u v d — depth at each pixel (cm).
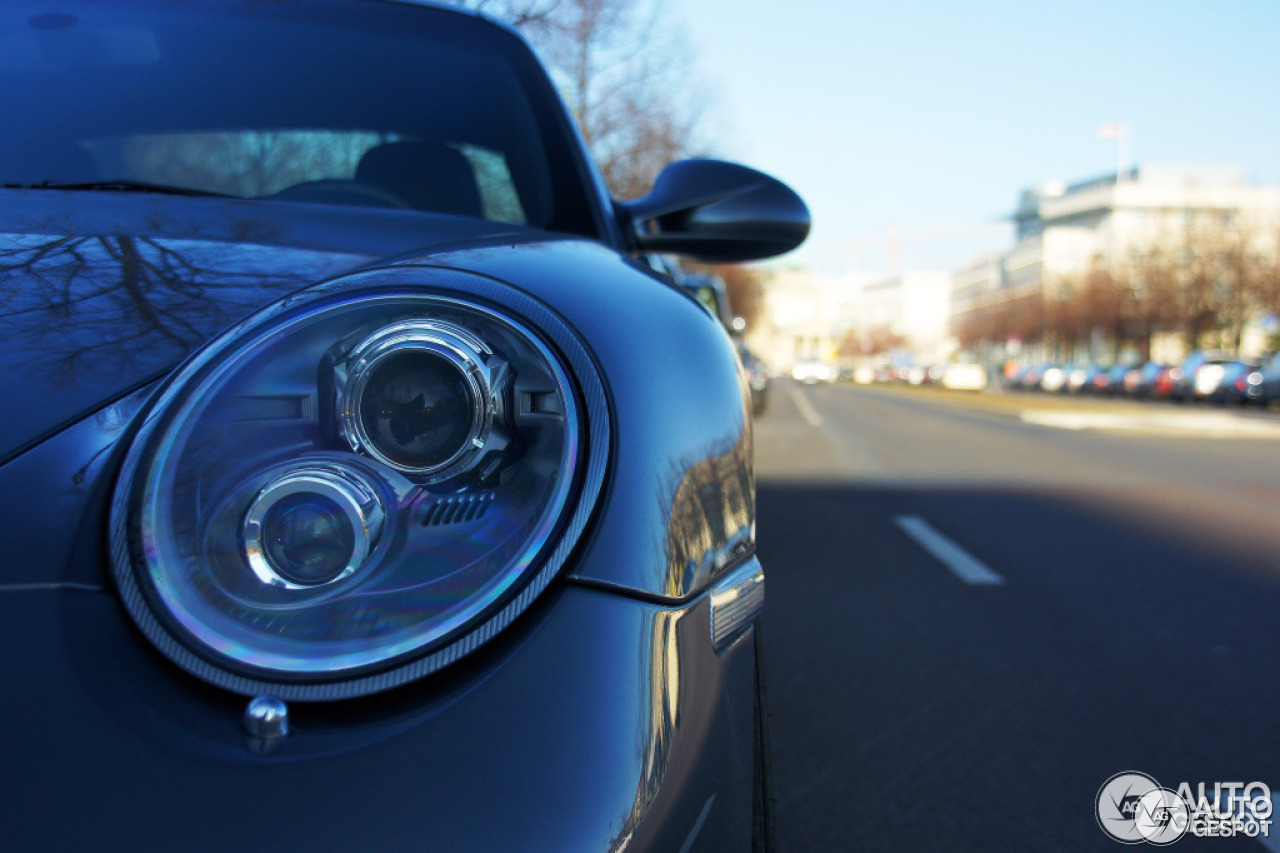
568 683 60
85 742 56
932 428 1281
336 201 137
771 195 146
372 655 60
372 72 150
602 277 86
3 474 65
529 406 68
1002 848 170
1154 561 407
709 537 73
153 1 153
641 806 59
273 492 63
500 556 64
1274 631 304
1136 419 1560
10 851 53
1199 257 3869
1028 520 510
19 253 85
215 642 59
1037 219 9450
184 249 89
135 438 66
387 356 67
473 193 140
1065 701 240
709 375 83
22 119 134
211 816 54
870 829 176
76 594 61
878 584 359
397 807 55
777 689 246
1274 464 828
